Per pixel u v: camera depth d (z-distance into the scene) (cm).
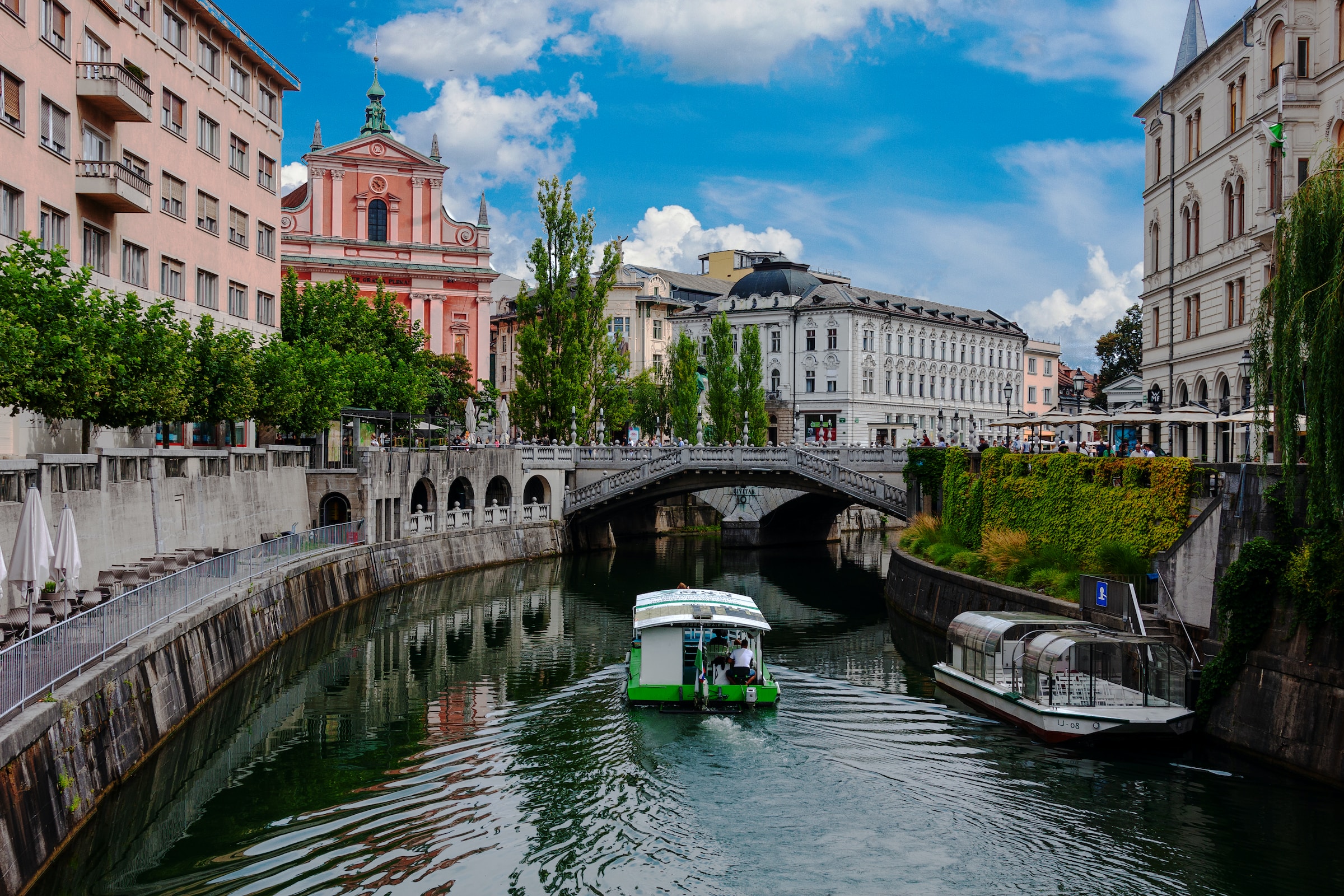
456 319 9169
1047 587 3566
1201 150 5081
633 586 5709
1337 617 2244
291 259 8738
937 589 4388
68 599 2545
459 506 6762
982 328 12756
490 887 1812
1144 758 2505
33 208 3694
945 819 2122
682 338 9125
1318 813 2152
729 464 6650
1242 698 2503
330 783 2352
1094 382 13400
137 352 3272
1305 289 2230
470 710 2980
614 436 10600
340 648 3925
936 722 2823
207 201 5188
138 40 4491
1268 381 2416
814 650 3991
